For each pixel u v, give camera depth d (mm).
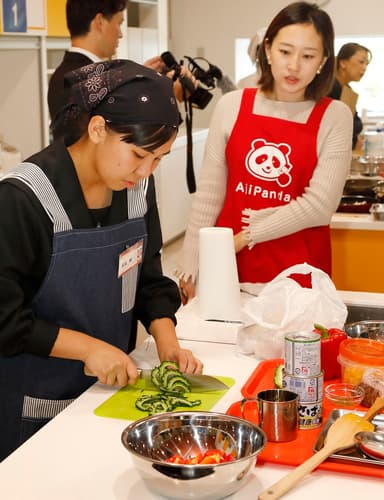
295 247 2695
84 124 1703
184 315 2428
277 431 1513
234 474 1290
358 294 2535
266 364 1925
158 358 2041
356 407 1697
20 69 4883
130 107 1609
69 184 1767
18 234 1710
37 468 1431
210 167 2746
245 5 8641
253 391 1768
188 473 1271
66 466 1437
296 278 2652
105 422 1622
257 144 2662
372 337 2066
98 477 1396
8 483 1377
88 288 1837
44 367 1855
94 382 1892
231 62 8812
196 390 1793
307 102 2646
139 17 6832
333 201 2648
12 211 1703
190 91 3617
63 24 4902
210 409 1693
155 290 2088
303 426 1577
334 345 1858
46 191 1740
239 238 2666
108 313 1910
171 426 1480
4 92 4938
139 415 1655
